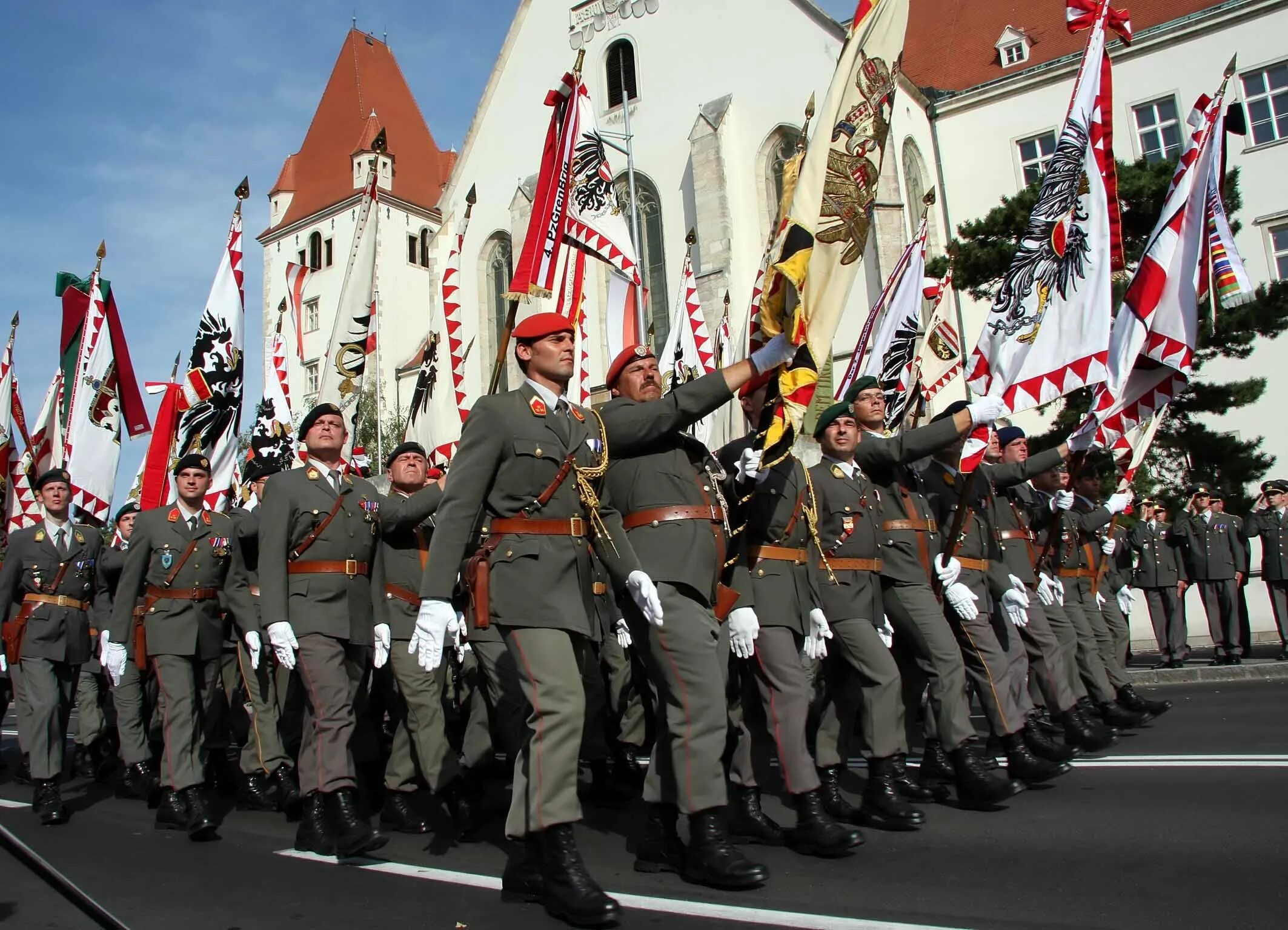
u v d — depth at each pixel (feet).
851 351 86.63
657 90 100.12
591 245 33.68
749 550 18.22
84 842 20.95
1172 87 84.79
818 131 17.88
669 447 16.39
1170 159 49.26
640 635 15.69
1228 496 56.39
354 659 19.86
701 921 13.25
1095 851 15.87
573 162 31.32
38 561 25.43
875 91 18.65
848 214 17.97
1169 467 58.23
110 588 31.68
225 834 21.24
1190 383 55.47
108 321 37.32
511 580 14.74
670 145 98.37
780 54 93.91
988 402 21.22
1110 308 25.23
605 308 98.37
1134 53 86.38
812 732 22.21
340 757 18.78
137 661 22.90
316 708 18.97
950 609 22.22
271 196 170.40
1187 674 43.45
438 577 14.53
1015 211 52.34
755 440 17.80
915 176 92.73
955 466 24.04
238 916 14.65
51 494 26.03
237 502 38.40
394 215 161.38
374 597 20.27
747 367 15.93
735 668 19.19
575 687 14.51
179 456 33.53
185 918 14.69
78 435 36.32
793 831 17.34
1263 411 76.64
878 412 22.31
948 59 102.27
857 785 23.09
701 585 15.66
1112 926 12.42
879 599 20.07
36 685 24.56
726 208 91.61
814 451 73.46
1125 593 38.96
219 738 27.45
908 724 22.91
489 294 111.04
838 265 17.71
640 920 13.43
